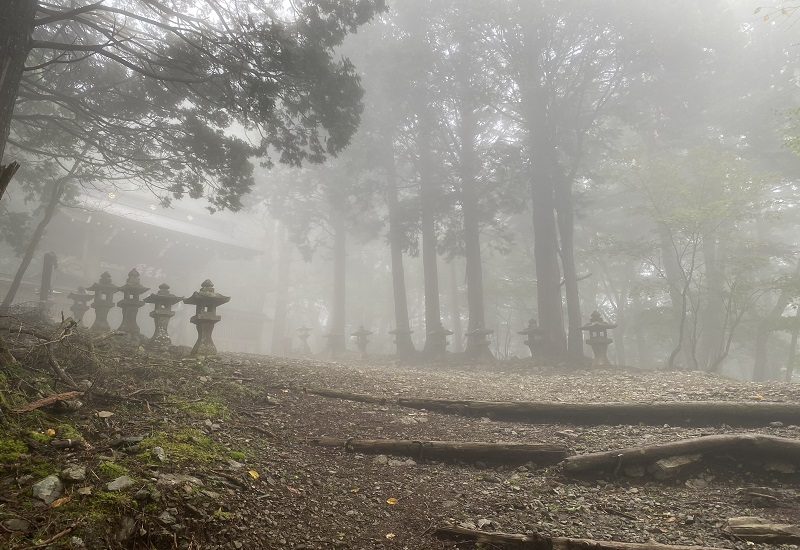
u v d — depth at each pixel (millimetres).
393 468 5430
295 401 7102
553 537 3947
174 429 4734
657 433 6602
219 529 3529
